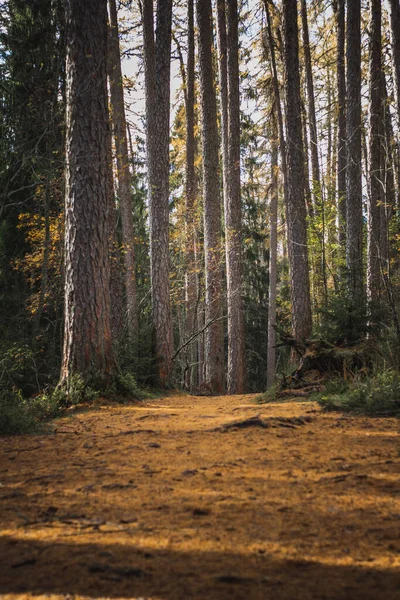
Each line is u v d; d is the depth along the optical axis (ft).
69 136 31.27
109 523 8.20
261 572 6.19
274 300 90.84
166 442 15.78
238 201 66.28
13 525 8.32
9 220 48.65
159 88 53.11
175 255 89.56
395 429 16.78
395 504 8.83
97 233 30.94
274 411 23.24
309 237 65.51
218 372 67.10
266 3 67.92
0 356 36.42
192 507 8.91
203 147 67.00
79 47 31.14
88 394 28.73
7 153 34.06
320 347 33.14
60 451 15.15
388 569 6.18
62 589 5.85
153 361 50.75
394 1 51.26
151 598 5.57
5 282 48.65
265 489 9.97
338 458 12.56
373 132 46.85
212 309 67.72
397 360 27.48
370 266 45.55
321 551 6.82
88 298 30.48
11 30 38.63
